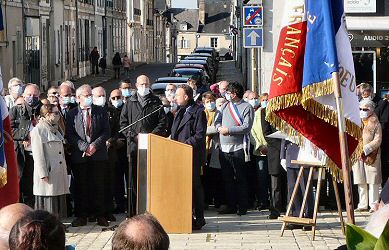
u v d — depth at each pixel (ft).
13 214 20.86
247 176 55.21
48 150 47.32
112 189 51.16
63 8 182.50
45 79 165.99
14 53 142.31
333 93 33.63
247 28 80.84
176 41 496.64
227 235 46.60
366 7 86.22
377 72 86.63
